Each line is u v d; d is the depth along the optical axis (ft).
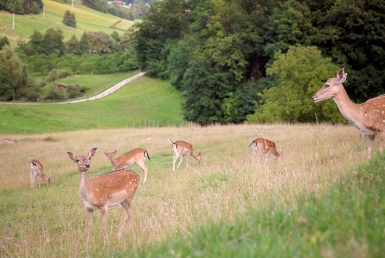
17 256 28.86
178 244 15.16
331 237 12.42
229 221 17.37
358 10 148.36
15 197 53.21
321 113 117.80
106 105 249.34
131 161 54.13
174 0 310.24
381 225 12.69
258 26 187.11
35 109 202.28
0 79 273.95
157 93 269.64
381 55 151.23
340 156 40.70
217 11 205.87
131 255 17.71
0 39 408.46
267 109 125.29
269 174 38.68
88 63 375.86
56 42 452.35
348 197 15.98
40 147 99.71
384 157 22.56
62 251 28.40
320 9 174.09
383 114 32.91
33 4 574.97
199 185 43.09
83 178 28.89
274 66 128.26
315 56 123.85
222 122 178.50
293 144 59.72
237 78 176.45
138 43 311.06
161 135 93.30
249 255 11.56
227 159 60.29
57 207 44.98
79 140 103.91
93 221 37.40
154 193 43.65
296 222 14.26
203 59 181.37
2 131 165.58
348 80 146.10
